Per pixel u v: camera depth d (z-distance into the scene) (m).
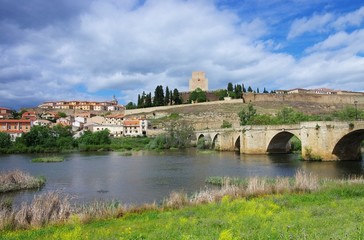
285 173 50.34
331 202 23.36
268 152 84.88
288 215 18.91
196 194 29.03
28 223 21.50
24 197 37.03
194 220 18.72
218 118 167.62
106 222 21.25
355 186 29.48
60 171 59.84
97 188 42.47
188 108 193.38
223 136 107.06
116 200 34.56
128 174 54.50
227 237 12.90
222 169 57.66
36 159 80.56
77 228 17.19
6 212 22.91
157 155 94.19
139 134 168.50
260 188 28.67
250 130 87.12
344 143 63.38
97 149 122.31
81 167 66.00
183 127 135.75
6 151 113.50
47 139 124.81
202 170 57.22
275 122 106.94
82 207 28.25
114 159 83.50
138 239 15.31
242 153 90.44
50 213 22.88
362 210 19.59
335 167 54.81
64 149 121.62
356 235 12.62
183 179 47.84
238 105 189.25
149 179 48.72
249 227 16.20
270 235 13.97
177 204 25.81
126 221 21.12
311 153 65.50
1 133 121.75
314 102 198.25
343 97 198.38
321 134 64.19
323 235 13.50
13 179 43.31
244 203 23.42
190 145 131.25
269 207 22.27
